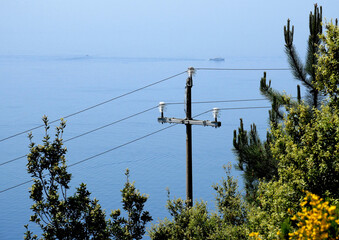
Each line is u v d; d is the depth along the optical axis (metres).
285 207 13.09
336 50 14.51
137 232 14.33
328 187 12.88
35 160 13.46
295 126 14.41
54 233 12.95
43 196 13.48
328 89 14.69
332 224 9.09
